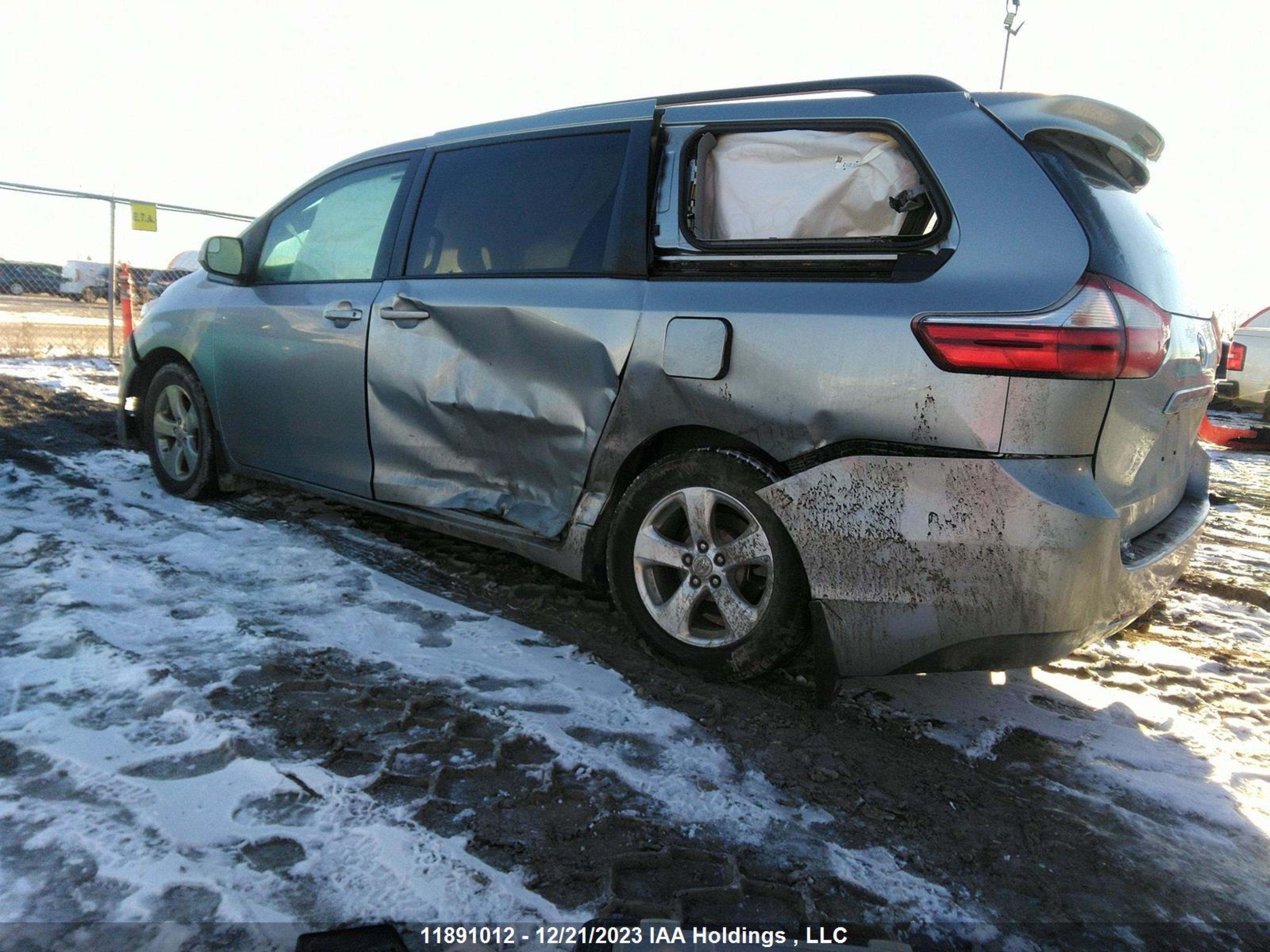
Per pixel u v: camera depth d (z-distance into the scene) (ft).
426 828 6.47
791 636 8.69
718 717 8.60
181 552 12.10
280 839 6.15
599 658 9.75
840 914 6.00
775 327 8.43
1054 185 7.78
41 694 7.86
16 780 6.60
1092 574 7.47
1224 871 6.90
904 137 8.43
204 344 14.10
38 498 14.38
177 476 15.05
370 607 10.68
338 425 12.32
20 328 34.83
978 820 7.31
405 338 11.43
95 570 10.96
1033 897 6.41
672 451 9.69
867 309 8.00
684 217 9.43
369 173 12.82
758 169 9.20
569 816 6.82
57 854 5.80
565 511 10.17
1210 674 10.84
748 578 9.65
